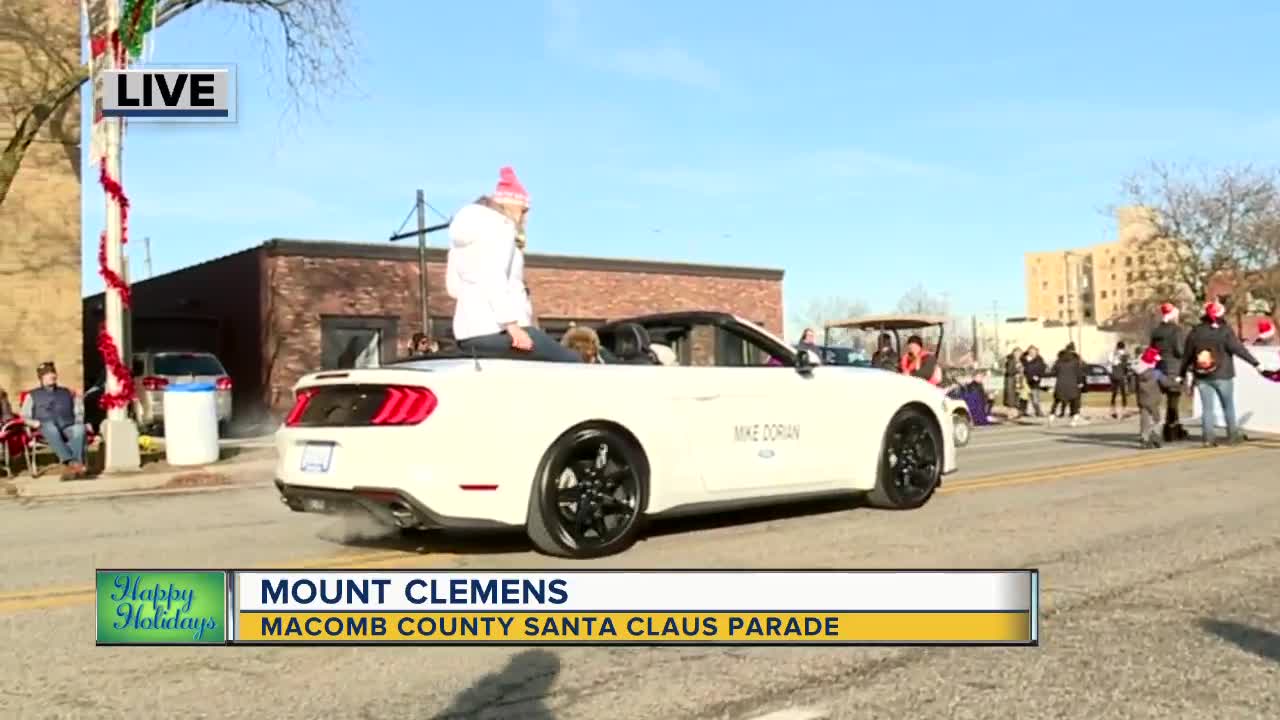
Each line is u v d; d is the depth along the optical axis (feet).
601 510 20.74
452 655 14.53
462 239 21.86
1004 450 48.03
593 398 20.72
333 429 20.07
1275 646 14.71
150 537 25.80
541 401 20.07
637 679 13.47
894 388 26.45
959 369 99.45
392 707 12.55
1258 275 151.43
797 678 13.46
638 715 12.19
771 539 22.56
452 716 12.23
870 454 25.76
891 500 26.35
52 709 12.57
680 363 24.86
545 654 14.52
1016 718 12.00
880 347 62.64
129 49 44.98
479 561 20.35
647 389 21.56
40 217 63.10
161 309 110.11
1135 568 19.60
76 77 51.21
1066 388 76.64
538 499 20.01
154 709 12.57
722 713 12.24
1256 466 37.04
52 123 63.31
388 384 19.52
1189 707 12.30
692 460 22.13
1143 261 160.76
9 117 61.77
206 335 97.76
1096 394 151.74
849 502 27.89
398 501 19.10
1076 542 22.07
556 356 22.15
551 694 12.94
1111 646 14.73
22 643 15.43
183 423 45.50
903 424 26.58
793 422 24.07
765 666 13.94
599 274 102.58
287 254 85.76
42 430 43.29
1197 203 150.10
